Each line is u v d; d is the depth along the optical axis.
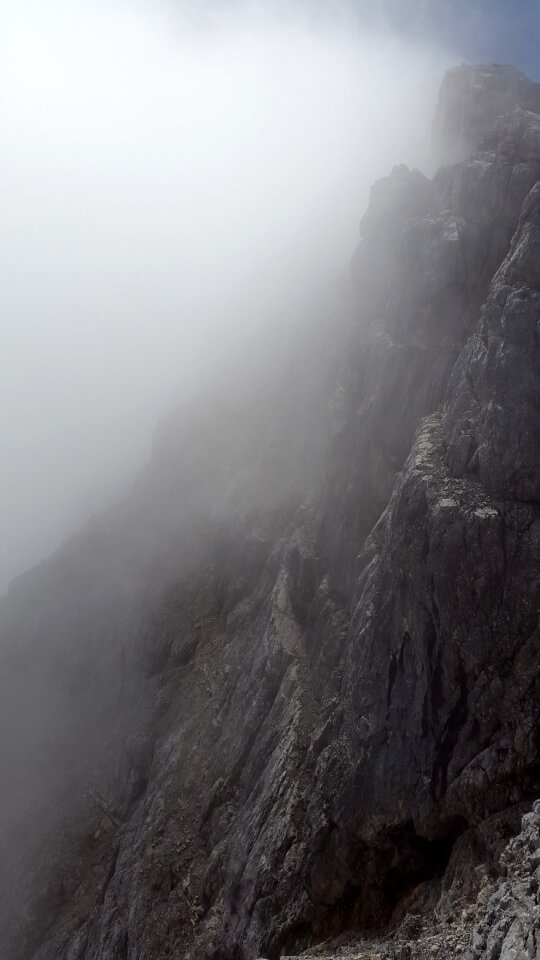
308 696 28.80
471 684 21.78
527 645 21.12
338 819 23.64
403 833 22.72
